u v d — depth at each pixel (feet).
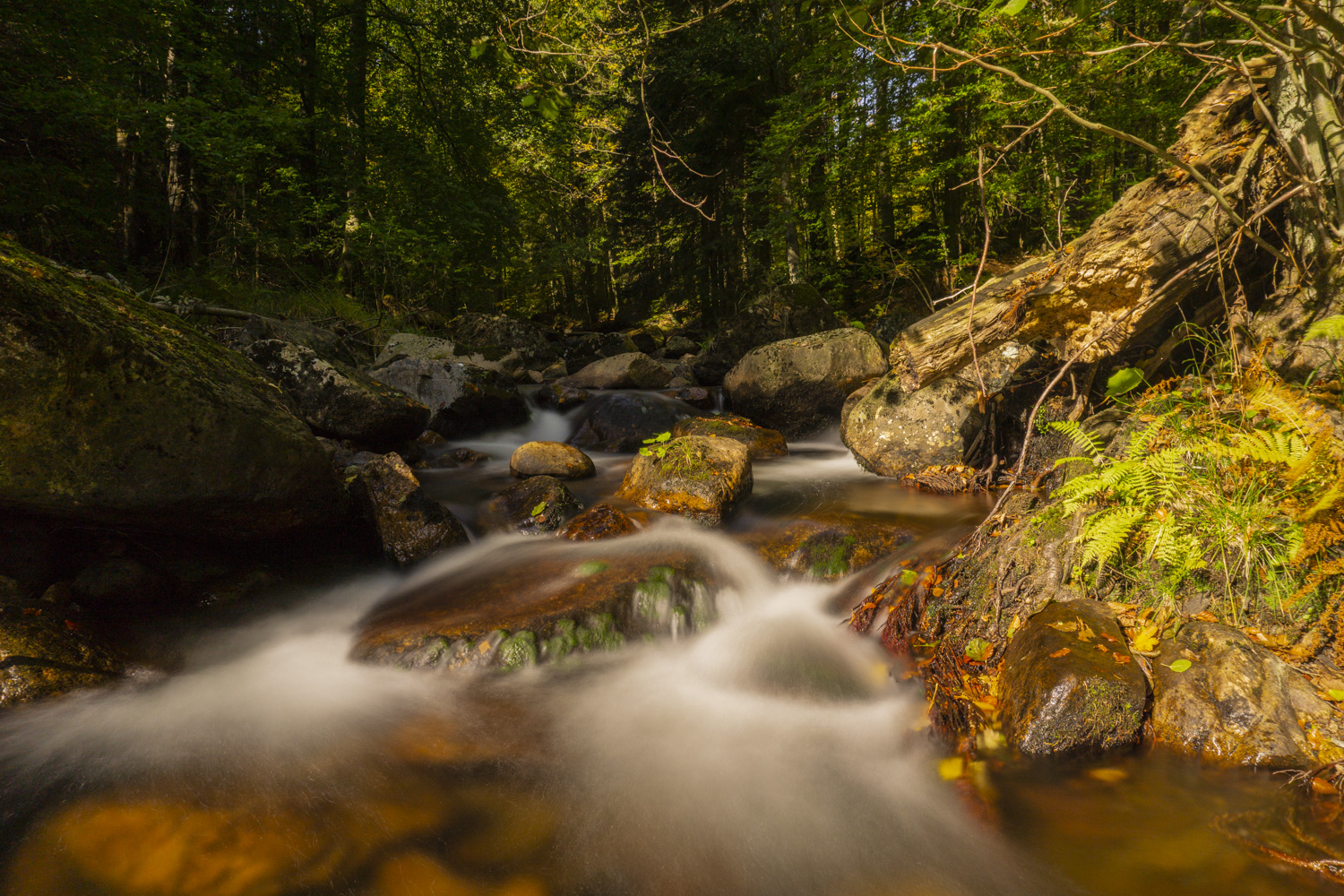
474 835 7.74
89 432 11.35
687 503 16.83
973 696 9.43
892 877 7.13
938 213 55.57
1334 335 9.39
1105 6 9.69
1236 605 9.31
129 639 11.69
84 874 6.97
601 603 12.37
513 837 7.71
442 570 15.02
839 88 43.70
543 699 10.69
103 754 9.02
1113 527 9.65
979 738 8.76
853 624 12.40
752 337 40.37
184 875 7.02
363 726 9.94
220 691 10.85
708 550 14.70
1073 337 13.83
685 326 80.12
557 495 17.40
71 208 30.96
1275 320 12.37
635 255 79.36
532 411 30.71
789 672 11.38
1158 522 9.84
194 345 14.02
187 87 36.81
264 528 13.84
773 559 15.06
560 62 10.34
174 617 12.59
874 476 20.54
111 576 12.42
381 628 12.53
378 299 45.57
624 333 72.18
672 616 12.65
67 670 10.24
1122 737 8.21
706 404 31.48
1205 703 8.12
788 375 26.48
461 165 52.75
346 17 49.67
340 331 35.88
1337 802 7.13
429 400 26.89
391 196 48.98
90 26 29.17
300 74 45.55
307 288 40.63
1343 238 11.44
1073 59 20.24
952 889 6.91
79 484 11.42
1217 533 9.44
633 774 8.90
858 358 26.43
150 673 11.05
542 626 11.75
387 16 49.55
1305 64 10.73
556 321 91.40
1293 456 9.16
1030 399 18.30
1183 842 7.03
